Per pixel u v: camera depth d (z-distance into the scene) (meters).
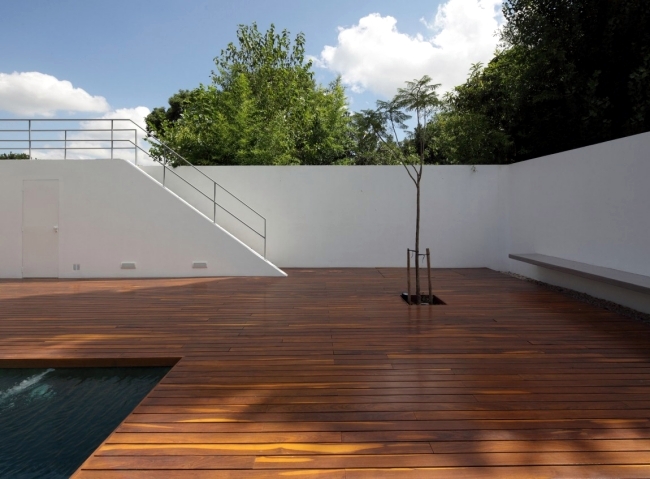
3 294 5.95
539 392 2.62
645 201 4.78
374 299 5.53
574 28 8.09
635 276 4.67
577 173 6.06
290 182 8.52
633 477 1.76
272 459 1.88
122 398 2.90
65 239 7.47
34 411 2.72
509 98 9.45
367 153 12.08
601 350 3.47
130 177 7.46
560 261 6.12
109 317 4.62
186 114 12.90
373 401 2.49
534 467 1.83
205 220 7.51
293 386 2.72
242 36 15.09
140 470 1.80
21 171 7.45
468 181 8.55
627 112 8.02
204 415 2.31
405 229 8.58
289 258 8.57
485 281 6.93
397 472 1.79
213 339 3.79
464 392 2.62
